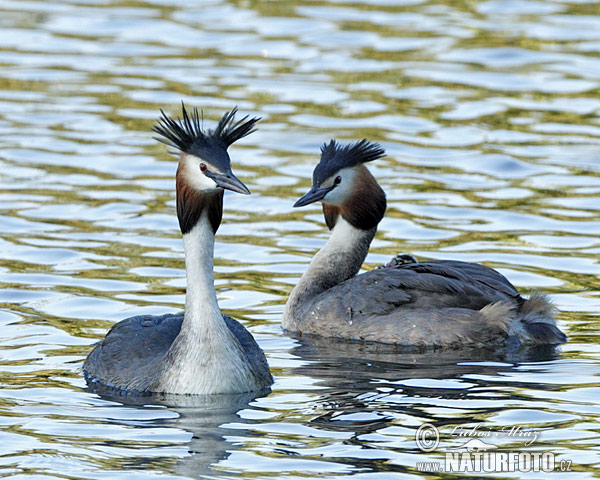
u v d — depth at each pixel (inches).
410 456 410.3
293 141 906.7
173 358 486.3
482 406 463.5
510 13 1264.8
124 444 422.6
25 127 930.1
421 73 1071.6
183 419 450.9
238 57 1114.1
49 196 784.9
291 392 487.5
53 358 527.5
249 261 685.9
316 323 600.1
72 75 1060.5
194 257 486.0
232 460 406.6
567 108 987.9
